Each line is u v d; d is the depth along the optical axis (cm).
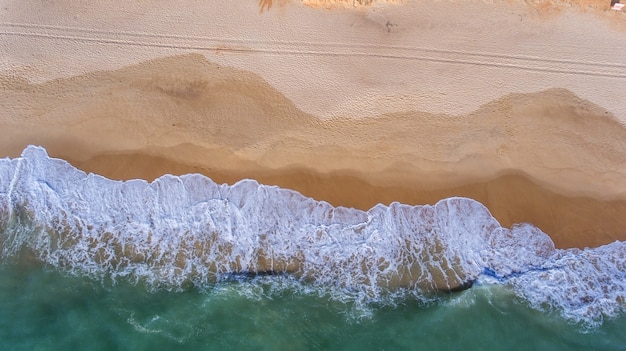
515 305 1357
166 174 1470
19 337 1280
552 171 1509
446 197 1470
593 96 1598
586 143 1538
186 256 1396
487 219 1452
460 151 1512
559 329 1329
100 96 1557
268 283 1370
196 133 1512
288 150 1501
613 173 1514
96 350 1260
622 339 1317
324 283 1377
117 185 1458
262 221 1430
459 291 1376
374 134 1523
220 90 1572
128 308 1322
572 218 1467
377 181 1481
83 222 1422
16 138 1510
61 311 1316
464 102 1572
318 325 1310
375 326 1315
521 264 1415
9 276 1366
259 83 1586
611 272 1408
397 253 1410
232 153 1494
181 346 1268
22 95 1563
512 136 1536
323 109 1553
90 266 1380
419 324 1320
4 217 1433
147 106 1545
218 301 1333
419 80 1599
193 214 1430
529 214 1467
